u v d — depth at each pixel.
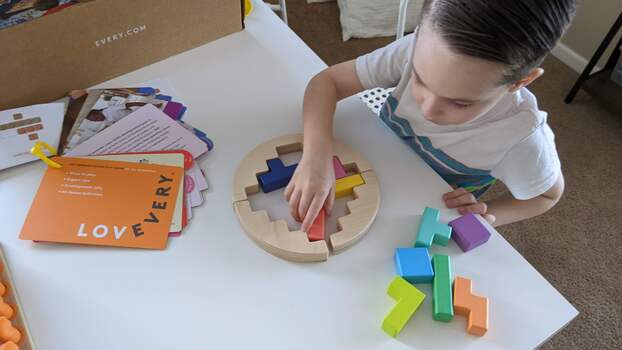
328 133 0.70
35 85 0.74
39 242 0.60
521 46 0.49
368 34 1.82
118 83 0.80
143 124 0.73
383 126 0.75
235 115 0.76
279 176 0.66
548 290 0.59
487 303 0.56
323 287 0.58
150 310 0.55
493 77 0.52
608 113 1.65
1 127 0.70
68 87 0.77
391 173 0.69
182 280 0.58
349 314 0.56
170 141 0.71
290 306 0.56
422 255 0.59
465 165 0.80
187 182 0.67
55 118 0.72
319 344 0.54
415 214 0.65
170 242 0.61
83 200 0.64
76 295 0.56
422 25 0.55
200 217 0.63
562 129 1.60
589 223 1.41
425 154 0.82
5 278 0.57
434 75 0.54
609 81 1.61
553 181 0.75
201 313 0.55
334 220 0.64
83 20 0.72
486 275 0.60
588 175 1.50
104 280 0.57
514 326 0.56
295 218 0.64
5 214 0.63
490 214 0.85
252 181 0.66
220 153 0.71
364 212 0.64
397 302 0.56
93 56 0.76
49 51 0.72
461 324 0.56
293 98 0.79
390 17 1.79
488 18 0.48
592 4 1.64
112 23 0.75
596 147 1.57
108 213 0.63
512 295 0.58
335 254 0.61
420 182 0.69
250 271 0.59
